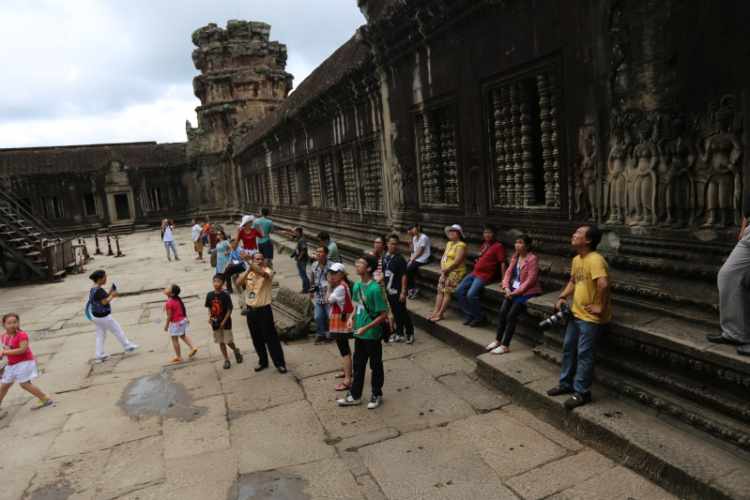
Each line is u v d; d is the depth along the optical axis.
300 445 4.68
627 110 4.74
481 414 4.94
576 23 5.22
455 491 3.78
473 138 7.25
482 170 7.16
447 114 8.17
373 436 4.71
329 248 8.38
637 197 4.75
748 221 3.49
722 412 3.62
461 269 7.18
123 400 6.17
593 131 5.20
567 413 4.37
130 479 4.35
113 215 36.38
